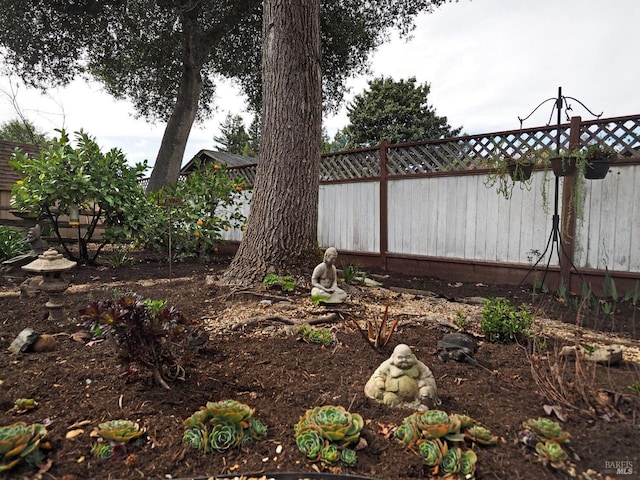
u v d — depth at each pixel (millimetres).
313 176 4816
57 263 3326
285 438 1852
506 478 1640
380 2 11992
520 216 5461
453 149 6090
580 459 1750
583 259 4941
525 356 2826
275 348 2934
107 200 6062
